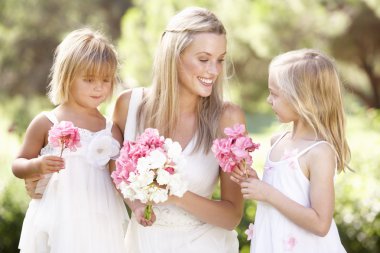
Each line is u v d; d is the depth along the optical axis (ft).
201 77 11.64
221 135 12.21
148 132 10.77
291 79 11.28
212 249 11.99
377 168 24.03
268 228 11.10
